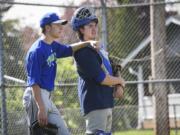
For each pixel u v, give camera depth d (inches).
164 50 1633.9
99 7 1234.6
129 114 2144.4
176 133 1689.2
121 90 671.8
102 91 659.4
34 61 757.3
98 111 657.6
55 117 773.3
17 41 1151.0
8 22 1704.0
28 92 789.9
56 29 774.5
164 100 1616.6
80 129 1246.3
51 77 776.9
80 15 676.1
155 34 1643.7
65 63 1427.2
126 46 1990.7
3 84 1043.9
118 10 2084.2
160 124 1610.5
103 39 1237.7
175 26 2603.3
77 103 1239.5
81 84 668.7
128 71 2210.9
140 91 2332.7
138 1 2342.5
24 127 1084.5
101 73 653.3
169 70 2049.7
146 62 2311.8
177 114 2409.0
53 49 773.9
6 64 1127.6
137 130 2172.7
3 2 1074.1
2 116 1045.8
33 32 1182.3
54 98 1213.7
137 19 2209.6
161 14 1640.0
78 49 665.6
